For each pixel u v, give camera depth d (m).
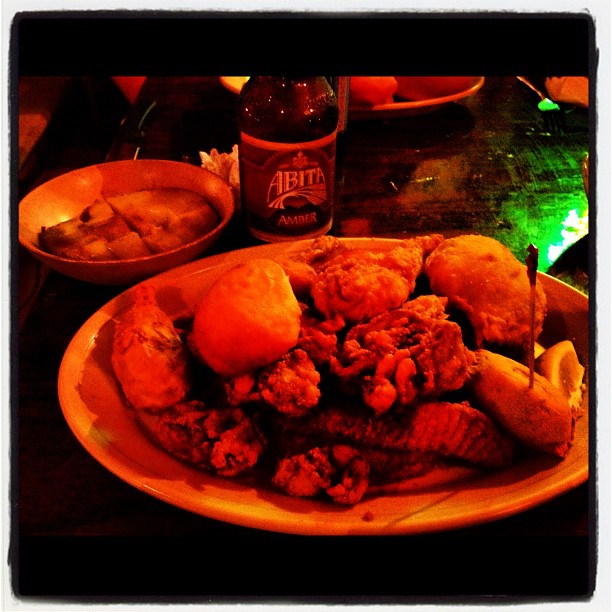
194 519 0.44
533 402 0.44
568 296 0.55
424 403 0.45
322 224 0.62
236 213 0.67
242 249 0.59
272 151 0.58
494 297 0.51
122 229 0.62
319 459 0.43
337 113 0.61
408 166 0.76
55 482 0.45
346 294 0.49
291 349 0.47
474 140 0.81
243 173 0.61
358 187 0.72
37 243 0.62
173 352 0.47
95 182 0.68
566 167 0.76
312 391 0.44
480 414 0.44
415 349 0.45
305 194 0.60
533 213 0.69
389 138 0.81
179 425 0.45
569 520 0.44
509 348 0.51
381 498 0.43
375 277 0.50
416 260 0.54
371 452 0.44
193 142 0.80
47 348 0.54
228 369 0.46
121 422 0.46
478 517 0.41
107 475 0.46
